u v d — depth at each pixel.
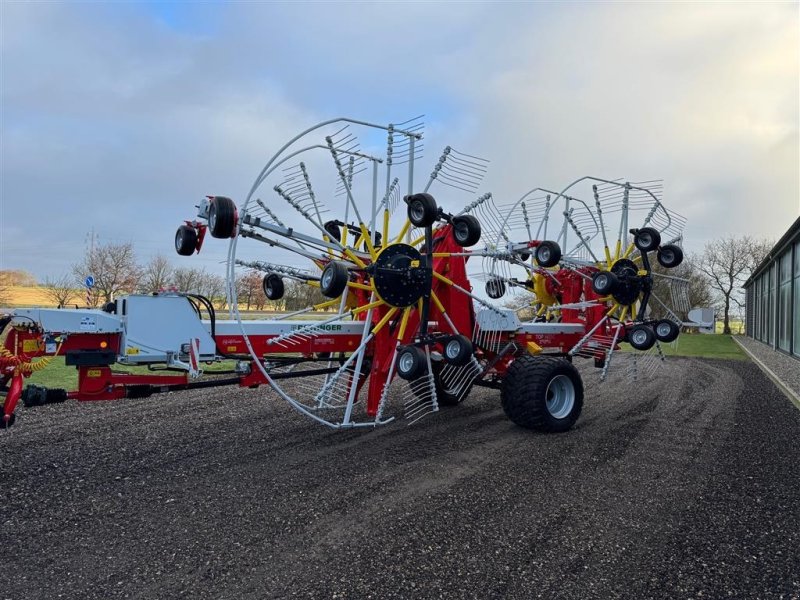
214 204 4.33
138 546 3.19
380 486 4.20
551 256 6.79
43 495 3.96
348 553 3.13
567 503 3.91
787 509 3.86
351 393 5.04
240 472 4.49
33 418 6.22
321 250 5.40
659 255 7.52
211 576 2.87
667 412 7.12
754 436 5.86
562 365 5.88
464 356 5.09
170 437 5.52
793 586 2.86
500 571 2.96
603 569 3.00
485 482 4.31
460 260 5.89
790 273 16.45
